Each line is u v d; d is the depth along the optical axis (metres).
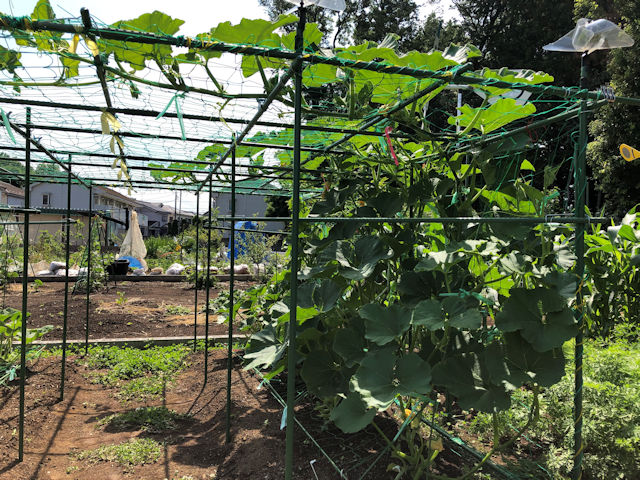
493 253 2.22
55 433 3.38
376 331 2.21
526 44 16.66
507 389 1.95
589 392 2.65
